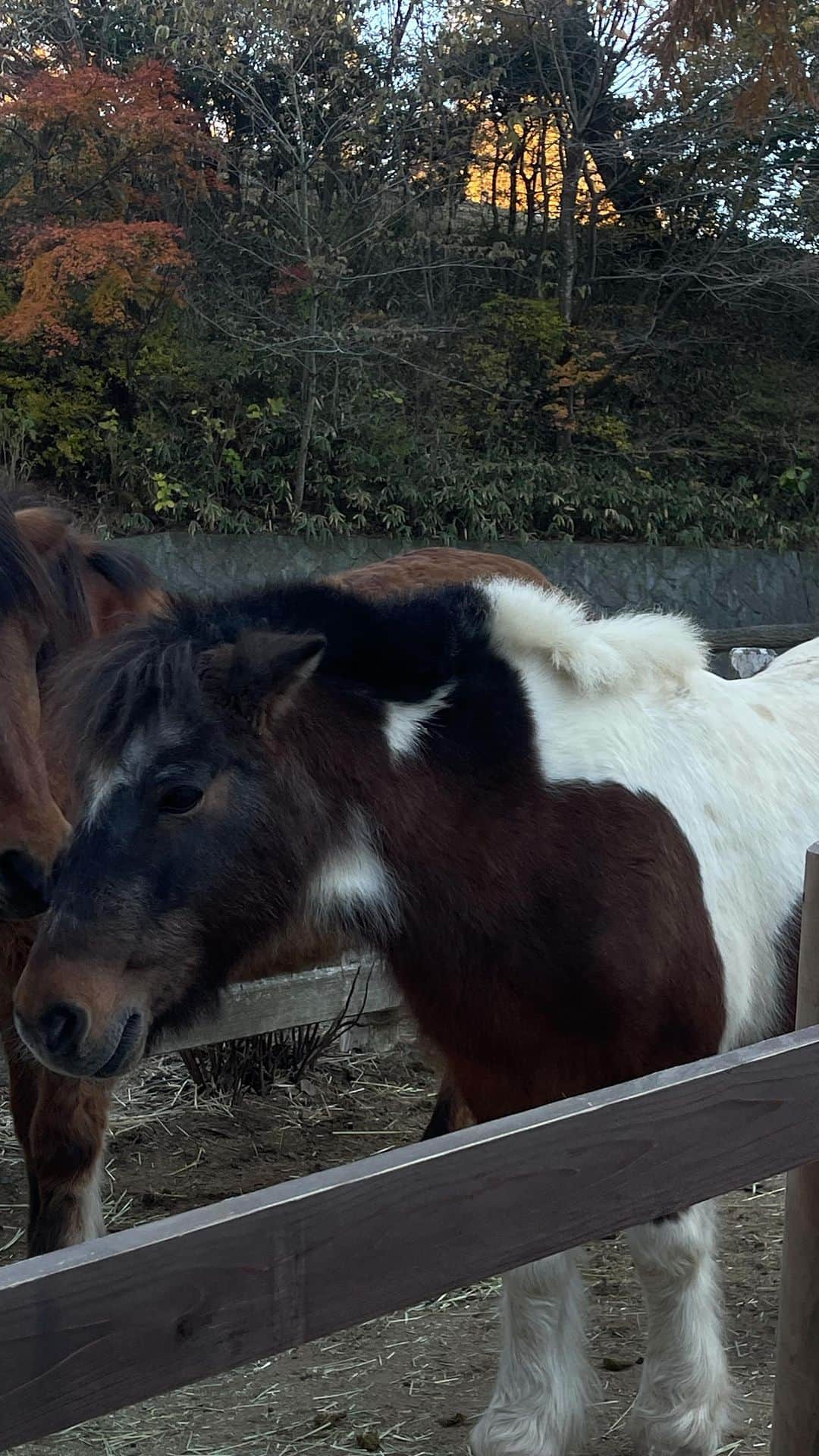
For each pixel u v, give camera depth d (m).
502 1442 2.24
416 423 13.77
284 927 2.19
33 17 12.06
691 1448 2.26
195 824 2.04
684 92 12.39
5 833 2.51
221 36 12.33
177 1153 4.02
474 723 2.26
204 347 12.55
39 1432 0.91
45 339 11.68
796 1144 1.45
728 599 14.24
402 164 13.18
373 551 12.91
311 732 2.16
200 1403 2.67
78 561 3.08
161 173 11.95
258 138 12.91
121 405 12.73
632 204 15.05
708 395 15.62
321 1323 1.06
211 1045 4.43
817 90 10.73
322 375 12.91
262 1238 1.01
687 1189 1.34
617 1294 3.16
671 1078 1.33
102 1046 1.97
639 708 2.44
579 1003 2.19
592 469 14.48
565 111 14.20
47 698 2.36
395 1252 1.11
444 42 12.77
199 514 12.03
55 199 11.85
